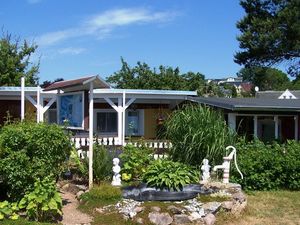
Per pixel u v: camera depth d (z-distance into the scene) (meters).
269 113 20.45
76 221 9.95
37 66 33.53
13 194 10.19
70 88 13.09
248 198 13.10
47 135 10.37
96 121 24.33
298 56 38.09
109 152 13.53
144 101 24.84
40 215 9.62
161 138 18.11
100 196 10.95
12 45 32.91
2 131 10.64
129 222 9.96
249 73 47.41
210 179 12.57
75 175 13.40
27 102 23.58
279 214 11.52
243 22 39.91
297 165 14.41
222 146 13.77
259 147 15.85
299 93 39.84
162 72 42.03
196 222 10.20
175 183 10.95
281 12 37.12
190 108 15.23
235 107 18.61
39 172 10.05
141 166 12.75
